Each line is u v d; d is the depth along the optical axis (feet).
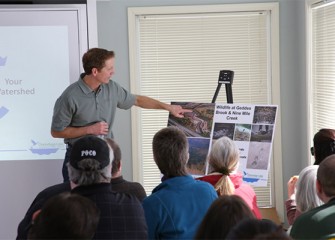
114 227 8.84
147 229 9.31
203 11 21.75
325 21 19.17
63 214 6.68
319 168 9.61
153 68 22.15
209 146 15.75
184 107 16.30
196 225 9.89
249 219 5.74
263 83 22.18
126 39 21.79
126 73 21.90
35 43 18.44
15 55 18.43
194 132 15.94
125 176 22.26
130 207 8.98
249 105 15.79
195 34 22.03
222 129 15.79
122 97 16.63
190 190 10.03
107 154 8.95
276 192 22.33
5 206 18.72
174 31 22.00
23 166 18.65
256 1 21.77
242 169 15.53
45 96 18.56
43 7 18.43
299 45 21.65
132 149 22.07
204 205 9.96
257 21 21.97
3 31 18.37
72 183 9.07
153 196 10.02
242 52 22.11
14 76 18.48
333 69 18.65
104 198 8.87
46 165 18.69
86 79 15.98
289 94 22.07
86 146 8.87
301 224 9.36
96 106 16.16
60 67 18.56
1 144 18.56
